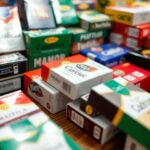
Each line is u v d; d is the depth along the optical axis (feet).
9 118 2.03
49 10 3.32
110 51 3.40
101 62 3.09
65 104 2.52
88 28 3.48
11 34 2.92
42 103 2.60
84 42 3.49
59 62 2.59
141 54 3.26
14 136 1.80
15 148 1.70
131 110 1.88
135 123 1.79
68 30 3.26
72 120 2.34
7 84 2.71
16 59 2.74
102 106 2.01
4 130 1.86
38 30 3.11
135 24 3.59
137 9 3.80
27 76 2.72
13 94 2.34
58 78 2.35
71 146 1.77
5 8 3.04
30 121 1.98
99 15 3.80
